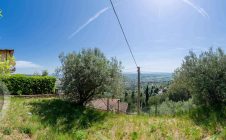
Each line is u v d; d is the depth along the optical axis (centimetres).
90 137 959
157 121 1151
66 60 1788
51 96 2273
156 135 886
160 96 4725
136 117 1402
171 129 936
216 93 1141
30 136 900
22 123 1019
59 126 1120
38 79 2248
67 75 1777
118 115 1546
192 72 1202
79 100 1855
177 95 3052
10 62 1005
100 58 1798
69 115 1359
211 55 1191
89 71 1683
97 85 1738
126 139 900
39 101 1741
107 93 1805
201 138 794
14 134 881
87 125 1177
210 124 882
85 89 1762
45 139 870
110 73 1777
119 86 1847
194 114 1117
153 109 2678
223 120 904
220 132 794
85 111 1540
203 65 1171
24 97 2042
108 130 1068
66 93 1814
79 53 1797
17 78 2084
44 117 1243
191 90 1253
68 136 955
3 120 1024
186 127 920
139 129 1010
